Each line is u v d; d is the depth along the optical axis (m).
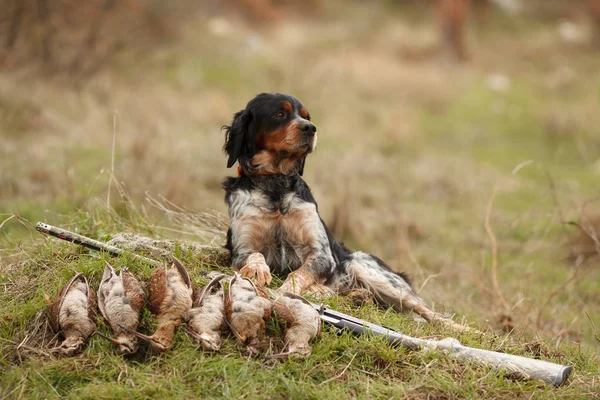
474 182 17.16
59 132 15.31
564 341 7.59
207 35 27.03
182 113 18.69
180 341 5.53
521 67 33.12
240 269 6.86
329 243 7.51
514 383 5.56
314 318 5.70
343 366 5.58
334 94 24.55
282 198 7.34
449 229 13.67
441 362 5.73
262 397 5.09
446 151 21.16
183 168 13.76
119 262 6.41
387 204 14.70
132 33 22.23
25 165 12.81
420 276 10.04
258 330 5.52
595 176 18.95
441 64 31.94
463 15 32.56
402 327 6.45
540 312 8.19
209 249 7.38
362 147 19.12
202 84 22.62
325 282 7.32
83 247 6.89
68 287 5.75
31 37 19.30
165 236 8.39
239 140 7.51
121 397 5.00
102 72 19.92
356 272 7.53
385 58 30.97
